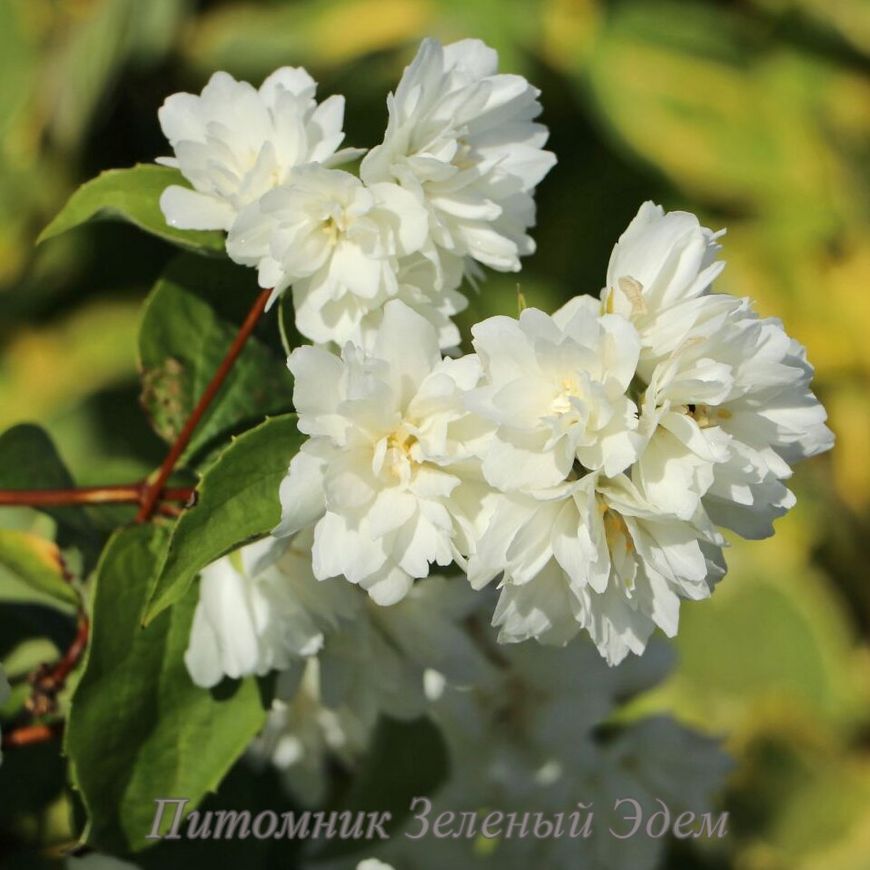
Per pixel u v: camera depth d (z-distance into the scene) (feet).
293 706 2.12
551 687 2.15
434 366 1.83
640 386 1.85
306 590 1.95
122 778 1.91
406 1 3.23
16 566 2.04
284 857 2.12
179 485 2.01
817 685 3.27
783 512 1.86
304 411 1.82
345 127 3.23
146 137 3.16
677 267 1.84
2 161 3.09
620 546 1.84
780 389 1.86
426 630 2.01
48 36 3.10
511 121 1.95
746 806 3.13
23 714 2.11
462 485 1.85
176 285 2.03
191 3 3.15
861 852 3.09
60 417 3.18
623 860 2.20
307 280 1.90
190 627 1.94
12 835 2.10
